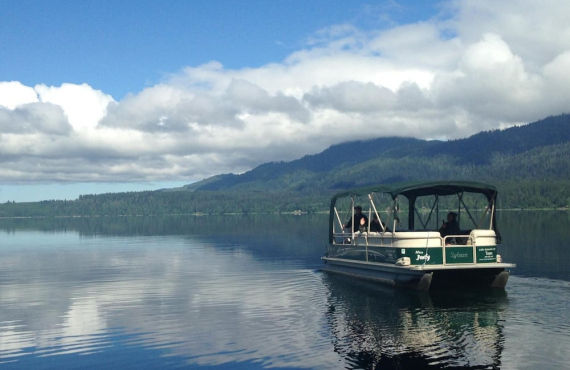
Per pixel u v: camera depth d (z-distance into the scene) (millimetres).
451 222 23516
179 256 39938
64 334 15211
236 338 14180
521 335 13805
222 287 23516
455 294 20375
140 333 15070
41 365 12383
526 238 48656
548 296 19344
